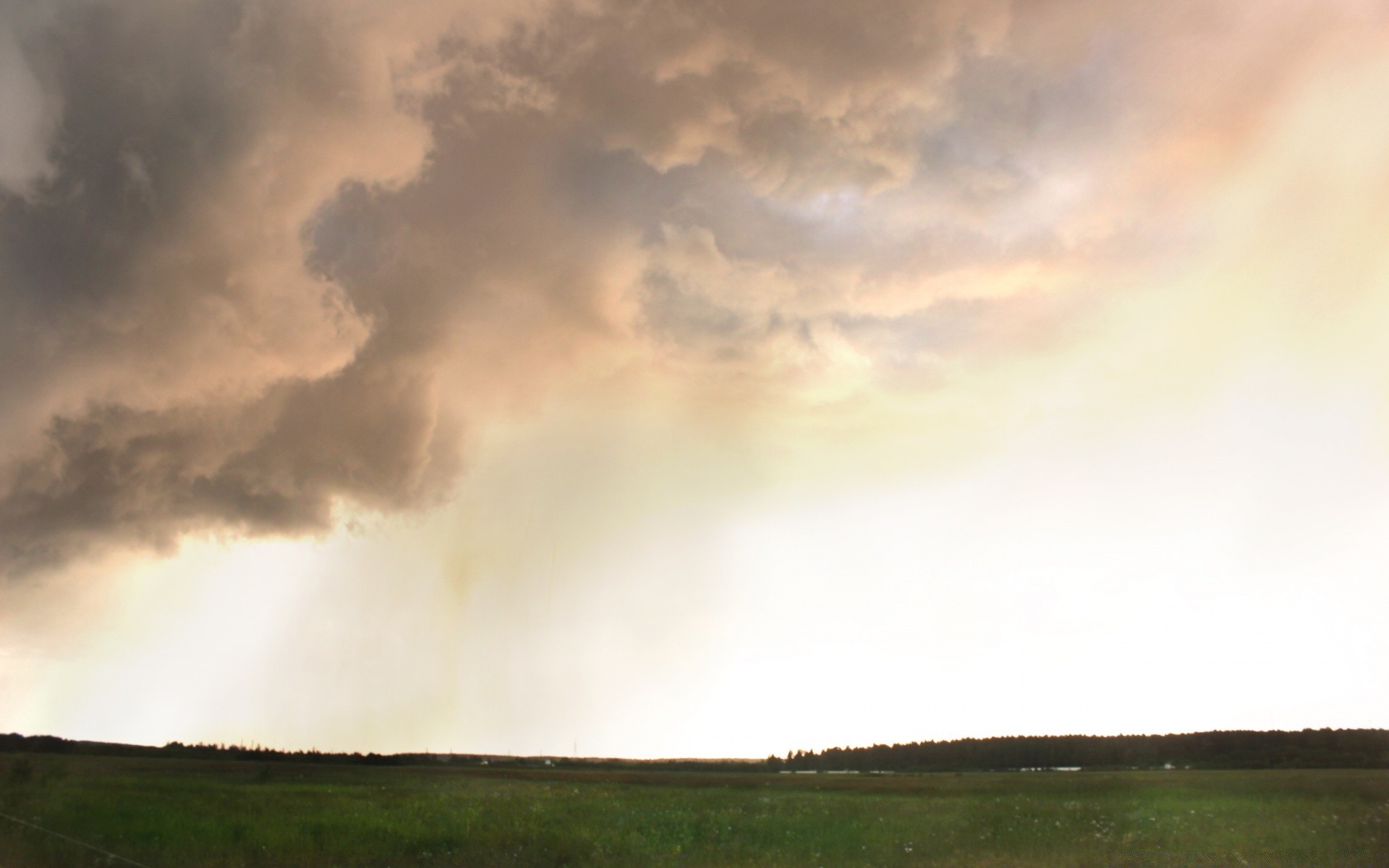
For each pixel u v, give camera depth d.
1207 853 19.11
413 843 20.77
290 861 18.28
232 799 32.00
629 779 70.12
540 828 23.55
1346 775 54.34
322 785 44.72
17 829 21.25
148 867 17.50
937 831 24.25
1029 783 58.09
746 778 80.31
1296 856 18.61
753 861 19.44
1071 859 18.89
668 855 20.11
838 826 25.88
